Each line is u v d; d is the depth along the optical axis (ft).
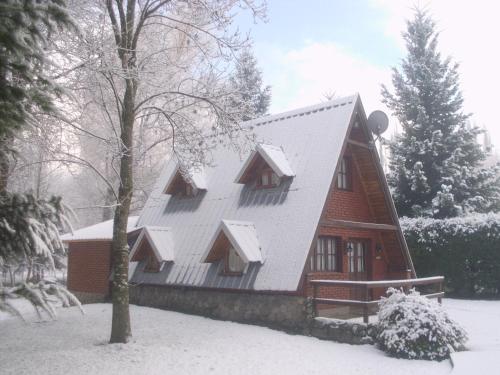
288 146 53.47
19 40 15.06
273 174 52.60
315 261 48.88
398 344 34.99
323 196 45.57
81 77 39.63
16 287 15.64
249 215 50.70
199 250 52.95
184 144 43.47
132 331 43.19
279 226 47.01
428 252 67.92
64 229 17.84
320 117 53.57
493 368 30.14
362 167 54.60
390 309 37.09
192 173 51.31
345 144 48.62
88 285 66.85
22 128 17.08
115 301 39.06
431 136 85.81
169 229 57.98
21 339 42.22
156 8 41.37
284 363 32.91
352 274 53.16
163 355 34.50
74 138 48.19
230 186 56.65
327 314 47.88
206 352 35.45
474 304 58.39
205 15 43.55
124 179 40.40
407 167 86.94
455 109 87.04
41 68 16.85
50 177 79.46
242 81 45.14
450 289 66.28
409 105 87.92
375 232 56.13
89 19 40.19
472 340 38.52
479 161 91.71
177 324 46.19
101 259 65.21
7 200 16.78
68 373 30.27
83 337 41.78
